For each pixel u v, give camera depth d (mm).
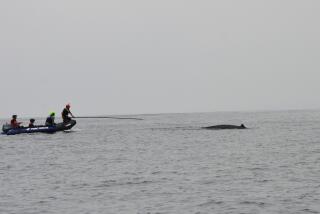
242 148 95750
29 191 51750
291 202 44938
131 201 46625
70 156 85562
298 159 75938
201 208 43562
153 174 62625
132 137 132125
